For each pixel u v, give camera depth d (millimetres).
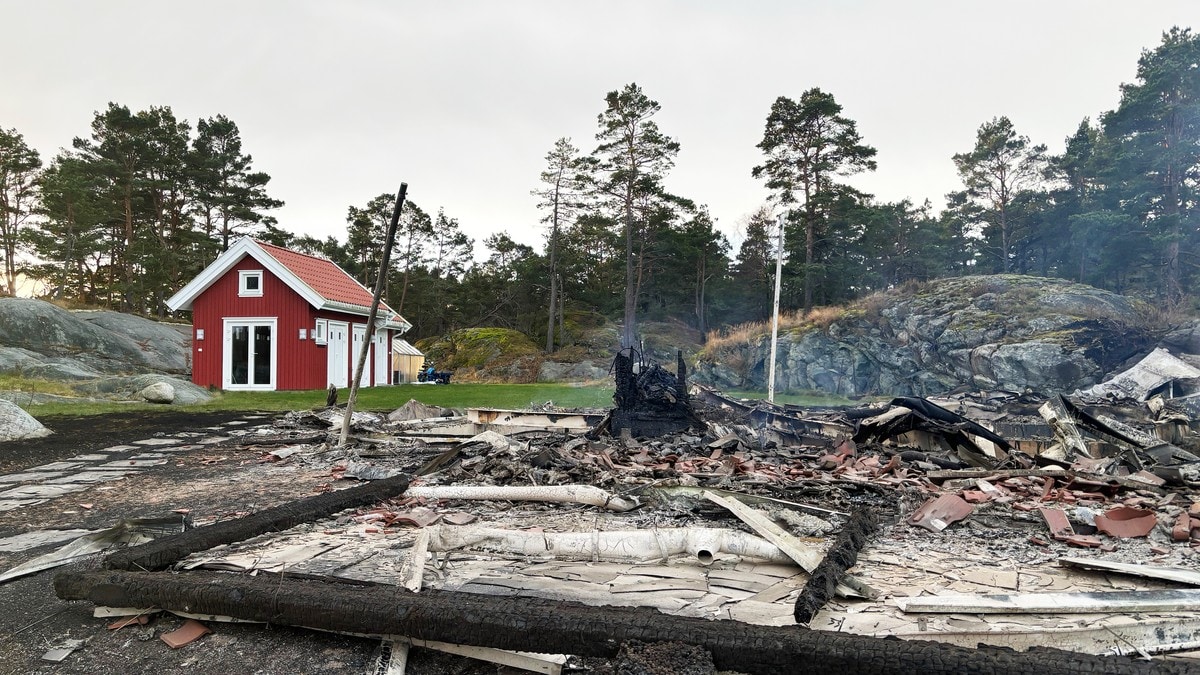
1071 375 23734
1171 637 2859
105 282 48250
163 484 7355
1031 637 2842
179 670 3014
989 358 25828
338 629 3162
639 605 3398
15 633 3404
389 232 9242
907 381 29328
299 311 22031
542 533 4340
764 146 40312
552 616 2867
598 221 45688
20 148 42312
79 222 38562
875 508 5750
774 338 18359
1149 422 12680
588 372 39094
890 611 3244
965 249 55344
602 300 52406
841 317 32469
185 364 25766
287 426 12133
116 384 17375
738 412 12672
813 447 9617
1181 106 33531
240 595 3318
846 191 39531
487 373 40969
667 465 7848
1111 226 35094
